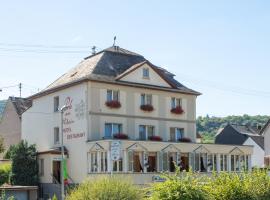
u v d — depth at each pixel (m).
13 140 57.25
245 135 75.38
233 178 19.03
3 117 59.59
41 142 46.56
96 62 43.84
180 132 46.97
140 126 43.94
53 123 45.00
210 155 44.03
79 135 41.31
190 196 15.95
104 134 41.44
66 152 42.25
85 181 17.25
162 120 45.44
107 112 41.75
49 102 45.81
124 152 38.16
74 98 42.41
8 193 25.56
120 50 47.19
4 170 42.25
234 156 46.06
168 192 16.03
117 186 16.36
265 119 128.50
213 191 18.17
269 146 72.12
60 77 47.00
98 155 38.94
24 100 59.47
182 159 42.34
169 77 48.97
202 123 130.75
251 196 18.66
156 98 45.28
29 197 26.33
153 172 39.34
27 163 41.75
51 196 40.53
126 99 43.12
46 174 41.34
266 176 19.56
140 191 16.75
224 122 130.00
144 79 44.59
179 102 47.28
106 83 41.94
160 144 40.53
